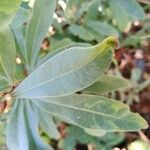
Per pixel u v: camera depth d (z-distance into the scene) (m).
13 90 0.12
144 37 0.23
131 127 0.12
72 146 0.26
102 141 0.26
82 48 0.10
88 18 0.21
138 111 0.29
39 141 0.13
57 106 0.12
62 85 0.10
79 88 0.10
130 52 0.25
